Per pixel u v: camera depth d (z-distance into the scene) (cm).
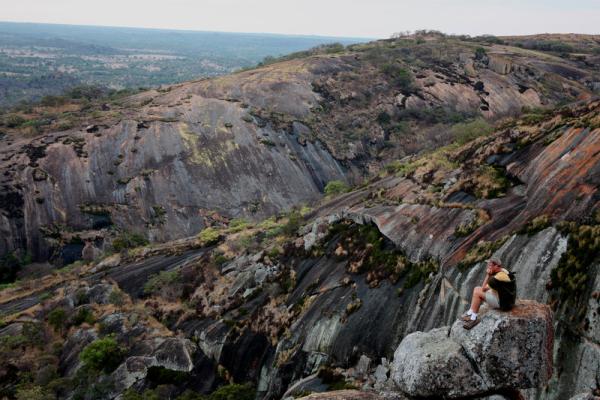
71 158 7850
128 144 8412
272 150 9175
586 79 12569
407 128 10556
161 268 4366
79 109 10488
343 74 12181
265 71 12231
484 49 13650
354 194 4175
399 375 857
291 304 2833
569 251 1566
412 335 904
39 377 3088
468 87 11919
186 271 4056
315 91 11500
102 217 7350
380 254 2617
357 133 10362
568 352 1362
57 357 3403
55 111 10519
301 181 8931
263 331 2806
